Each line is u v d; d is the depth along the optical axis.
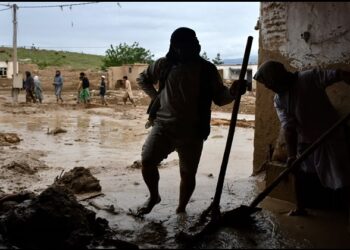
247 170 7.61
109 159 8.62
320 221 4.66
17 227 3.99
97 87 36.78
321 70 4.41
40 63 51.28
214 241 4.05
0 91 31.56
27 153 8.90
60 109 20.00
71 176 5.88
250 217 4.48
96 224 4.29
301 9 5.80
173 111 4.50
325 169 4.51
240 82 4.27
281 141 5.62
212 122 15.27
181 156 4.69
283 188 5.40
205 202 5.38
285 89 4.49
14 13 22.00
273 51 6.22
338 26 5.46
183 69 4.47
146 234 4.26
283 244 4.00
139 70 37.97
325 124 4.47
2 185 6.22
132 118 16.80
